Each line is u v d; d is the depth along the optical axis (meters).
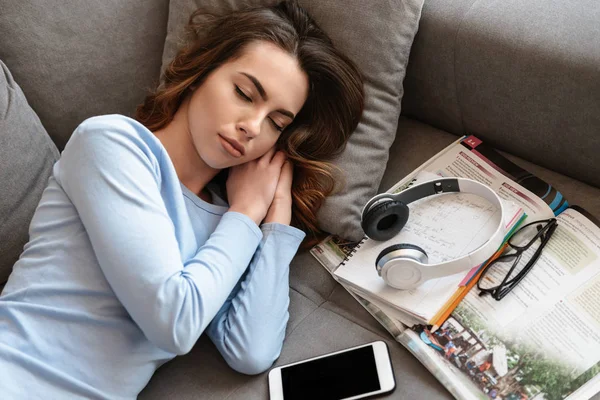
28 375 0.82
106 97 1.21
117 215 0.81
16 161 1.03
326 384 0.90
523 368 0.86
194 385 0.95
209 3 1.15
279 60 0.99
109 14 1.18
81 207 0.83
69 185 0.84
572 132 1.03
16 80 1.13
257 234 0.99
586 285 0.92
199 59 1.02
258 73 0.97
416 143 1.25
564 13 1.02
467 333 0.91
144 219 0.82
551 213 1.03
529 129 1.09
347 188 1.11
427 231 1.03
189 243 0.94
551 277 0.95
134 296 0.81
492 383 0.86
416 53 1.17
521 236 1.01
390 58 1.10
